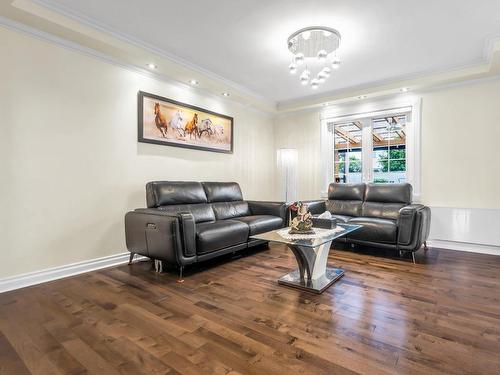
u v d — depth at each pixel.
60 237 2.69
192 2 2.30
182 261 2.59
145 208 3.15
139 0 2.28
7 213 2.38
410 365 1.37
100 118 2.99
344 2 2.28
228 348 1.52
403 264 3.07
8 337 1.63
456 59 3.34
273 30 2.72
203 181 4.16
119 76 3.16
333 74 3.82
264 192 5.45
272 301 2.13
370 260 3.22
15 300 2.14
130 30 2.75
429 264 3.07
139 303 2.09
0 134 2.35
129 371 1.34
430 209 3.79
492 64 3.18
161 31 2.76
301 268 2.54
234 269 2.93
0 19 2.32
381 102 4.43
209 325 1.77
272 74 3.87
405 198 3.86
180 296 2.22
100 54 2.96
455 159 3.83
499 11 2.39
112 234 3.10
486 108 3.62
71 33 2.57
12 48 2.40
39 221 2.56
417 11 2.39
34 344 1.56
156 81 3.55
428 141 4.02
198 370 1.34
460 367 1.36
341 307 2.03
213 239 2.88
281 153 5.04
